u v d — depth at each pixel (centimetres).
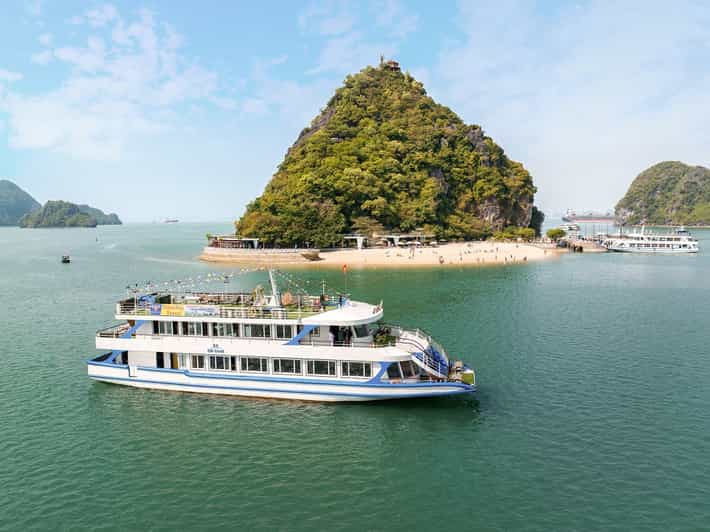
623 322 7388
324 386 4212
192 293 5028
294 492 3103
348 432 3841
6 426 4009
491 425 3972
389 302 9044
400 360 4150
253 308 4428
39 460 3503
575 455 3512
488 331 6831
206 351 4434
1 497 3077
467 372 4247
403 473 3303
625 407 4316
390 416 4097
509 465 3388
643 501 2978
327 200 18950
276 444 3672
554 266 14850
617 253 19212
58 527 2797
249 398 4400
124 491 3131
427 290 10462
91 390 4706
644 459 3453
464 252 17912
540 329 6944
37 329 7288
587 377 5038
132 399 4453
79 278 12900
